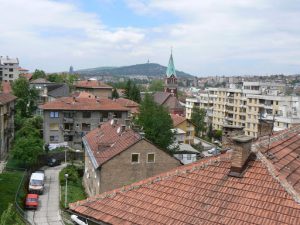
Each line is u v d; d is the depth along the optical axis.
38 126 82.94
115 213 15.30
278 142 18.36
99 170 41.84
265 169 14.71
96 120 76.56
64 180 53.22
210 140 114.94
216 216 13.51
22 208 42.72
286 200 13.20
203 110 123.75
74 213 16.17
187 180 15.84
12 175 53.53
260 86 123.25
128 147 42.47
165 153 44.06
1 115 63.66
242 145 15.00
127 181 42.75
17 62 165.88
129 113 84.19
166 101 132.50
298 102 100.50
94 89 125.31
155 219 14.34
